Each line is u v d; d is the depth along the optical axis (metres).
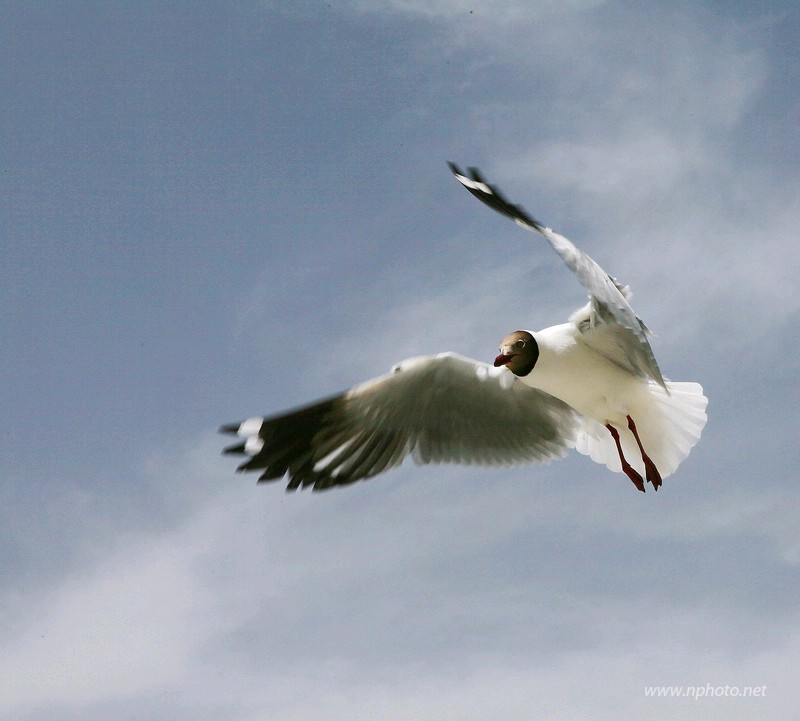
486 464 11.16
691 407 10.27
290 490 10.41
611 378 9.98
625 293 9.69
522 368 9.94
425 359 10.38
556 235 8.48
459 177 9.71
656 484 10.12
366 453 10.79
